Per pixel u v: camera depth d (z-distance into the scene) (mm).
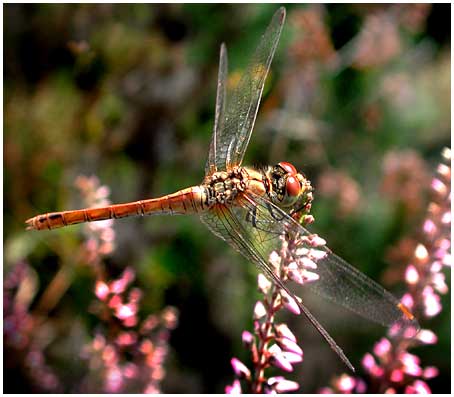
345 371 258
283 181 217
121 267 260
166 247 263
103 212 227
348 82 278
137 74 277
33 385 244
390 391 212
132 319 226
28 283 250
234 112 223
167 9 278
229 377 258
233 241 217
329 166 271
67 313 252
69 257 254
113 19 278
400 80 281
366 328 261
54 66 275
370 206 268
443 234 212
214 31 275
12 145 267
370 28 276
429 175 272
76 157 270
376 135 278
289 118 270
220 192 219
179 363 259
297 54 272
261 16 273
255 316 205
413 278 212
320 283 208
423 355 256
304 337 261
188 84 276
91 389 227
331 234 265
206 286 262
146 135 274
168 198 223
